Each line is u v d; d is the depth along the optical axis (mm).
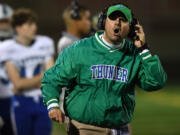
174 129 28219
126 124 10727
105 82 10203
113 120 10320
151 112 35531
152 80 10367
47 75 10484
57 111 10203
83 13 16719
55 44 71688
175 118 32500
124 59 10289
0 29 17203
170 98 43562
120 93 10297
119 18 9984
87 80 10219
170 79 59469
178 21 73125
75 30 16781
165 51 71188
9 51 16172
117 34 10000
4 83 17375
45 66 16609
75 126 10617
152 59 10266
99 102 10203
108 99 10203
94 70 10172
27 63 16328
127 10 10016
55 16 72562
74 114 10461
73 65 10211
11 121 17594
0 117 17500
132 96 10609
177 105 39250
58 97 10484
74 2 16922
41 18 72250
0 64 17219
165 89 49906
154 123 30484
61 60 10367
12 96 17016
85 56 10188
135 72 10367
